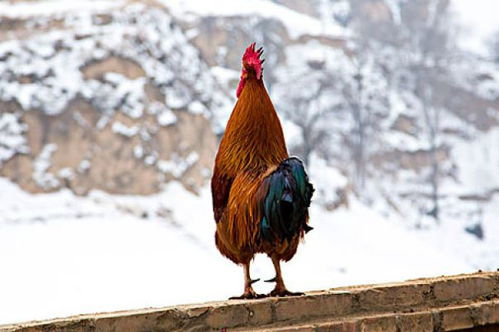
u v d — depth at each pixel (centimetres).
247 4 7450
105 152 4416
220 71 6481
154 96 4709
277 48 7244
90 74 4625
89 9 4909
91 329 411
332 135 7156
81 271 3300
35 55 4612
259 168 517
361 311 507
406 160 7531
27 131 4341
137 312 431
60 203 4094
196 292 3184
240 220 499
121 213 4106
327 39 7538
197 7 7038
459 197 7619
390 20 9069
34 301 2892
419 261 4603
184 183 4562
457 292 564
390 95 7875
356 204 5319
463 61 8662
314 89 7206
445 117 8181
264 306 464
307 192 479
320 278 3719
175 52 5147
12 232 3656
